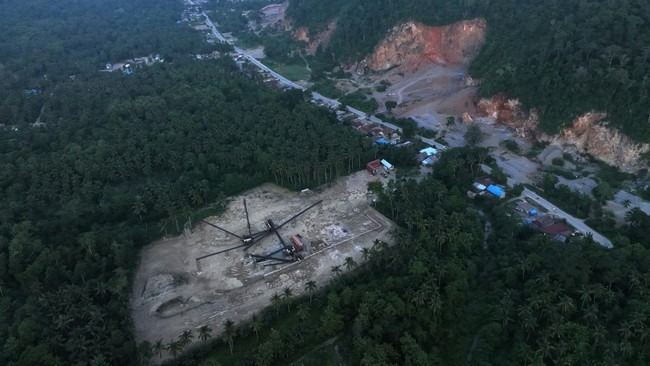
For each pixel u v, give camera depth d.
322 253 139.00
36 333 105.00
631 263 114.94
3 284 122.25
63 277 124.00
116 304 115.75
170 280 132.38
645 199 152.88
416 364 98.75
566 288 110.31
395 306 108.81
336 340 110.50
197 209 161.00
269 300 124.00
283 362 106.19
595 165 172.75
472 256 127.94
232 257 139.50
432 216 141.00
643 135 161.88
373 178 172.38
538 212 147.62
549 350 97.19
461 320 111.56
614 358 96.56
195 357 108.38
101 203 152.38
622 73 167.88
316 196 165.12
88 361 100.56
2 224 138.75
